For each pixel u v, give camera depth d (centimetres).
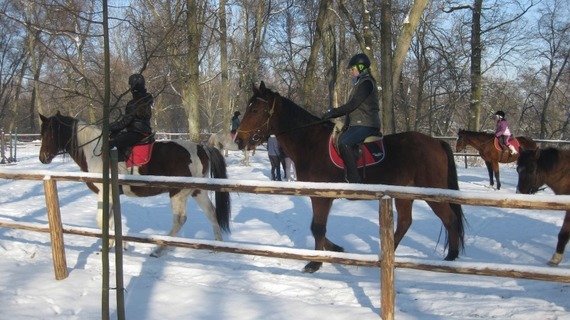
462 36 2408
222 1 1859
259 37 2667
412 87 3391
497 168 1267
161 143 688
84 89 442
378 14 2047
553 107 3481
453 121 3653
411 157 573
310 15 2614
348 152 536
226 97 2156
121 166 655
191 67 1597
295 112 583
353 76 552
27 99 3581
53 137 694
